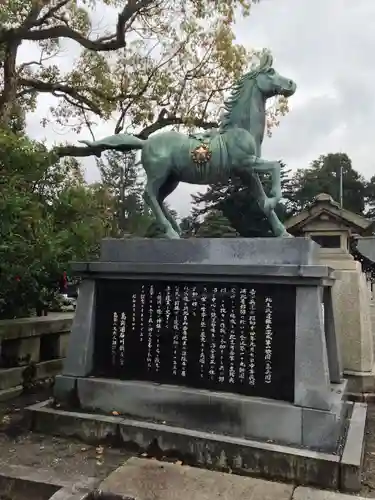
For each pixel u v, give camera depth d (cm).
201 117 1054
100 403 435
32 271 541
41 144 592
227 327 411
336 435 353
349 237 752
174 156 491
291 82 480
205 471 357
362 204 3641
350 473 329
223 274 408
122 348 452
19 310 639
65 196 593
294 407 366
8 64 943
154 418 412
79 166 873
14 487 340
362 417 439
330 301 473
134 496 312
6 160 491
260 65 492
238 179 516
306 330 378
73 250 569
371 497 319
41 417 434
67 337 681
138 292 452
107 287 467
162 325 438
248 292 406
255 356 397
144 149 505
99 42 969
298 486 334
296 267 379
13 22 931
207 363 416
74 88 1082
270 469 348
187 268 420
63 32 934
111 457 382
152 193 497
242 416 381
